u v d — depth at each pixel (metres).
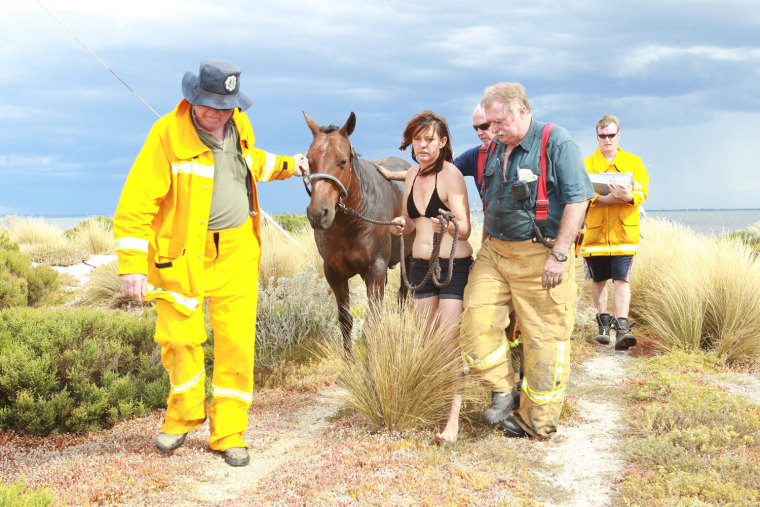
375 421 4.06
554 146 3.56
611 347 6.36
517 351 5.23
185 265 3.46
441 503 2.96
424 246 4.06
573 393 4.87
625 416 4.24
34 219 14.48
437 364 3.97
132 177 3.35
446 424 3.96
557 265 3.54
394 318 4.25
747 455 3.37
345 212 4.50
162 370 5.10
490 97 3.56
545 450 3.76
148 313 5.80
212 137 3.49
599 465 3.55
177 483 3.32
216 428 3.69
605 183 5.77
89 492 3.10
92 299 9.30
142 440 3.97
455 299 4.03
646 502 2.98
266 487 3.27
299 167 4.23
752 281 5.92
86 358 4.71
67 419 4.36
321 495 3.07
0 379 4.34
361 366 4.25
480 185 3.93
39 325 5.00
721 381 5.02
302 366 5.84
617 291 6.21
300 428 4.38
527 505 3.03
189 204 3.41
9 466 3.62
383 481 3.21
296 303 6.70
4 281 7.84
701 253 6.70
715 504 2.89
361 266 5.12
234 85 3.30
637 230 6.16
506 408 3.86
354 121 4.54
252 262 3.76
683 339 5.95
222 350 3.71
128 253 3.30
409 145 4.04
